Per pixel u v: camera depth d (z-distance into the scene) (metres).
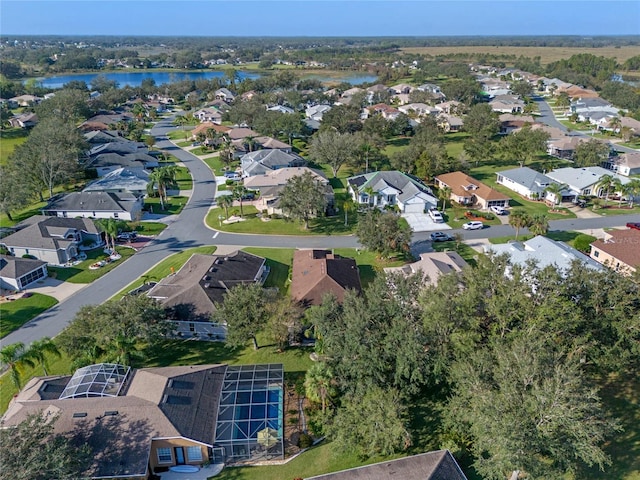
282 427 37.38
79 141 116.94
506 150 115.12
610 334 38.25
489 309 38.06
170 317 51.44
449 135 157.38
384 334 39.66
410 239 68.25
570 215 86.69
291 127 142.50
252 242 77.19
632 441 36.25
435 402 41.16
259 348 50.12
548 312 35.97
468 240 76.69
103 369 40.56
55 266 69.31
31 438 29.66
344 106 163.38
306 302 53.12
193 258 63.78
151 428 34.72
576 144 123.94
